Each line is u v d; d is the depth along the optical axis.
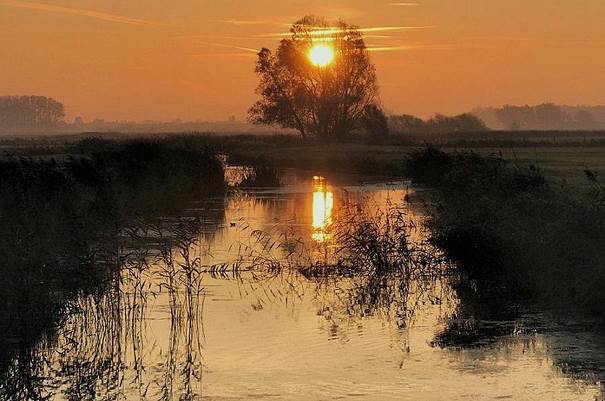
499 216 41.06
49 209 45.00
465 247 40.22
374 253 42.56
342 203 74.56
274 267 42.59
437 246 42.38
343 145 193.50
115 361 27.66
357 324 31.83
